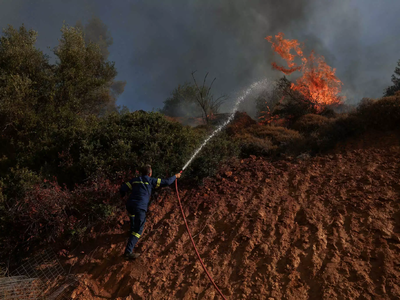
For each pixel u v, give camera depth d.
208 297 3.84
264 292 3.67
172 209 5.86
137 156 6.51
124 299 4.21
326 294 3.39
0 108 9.07
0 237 5.55
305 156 6.93
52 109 9.90
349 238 4.11
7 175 6.87
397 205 4.47
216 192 6.09
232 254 4.43
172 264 4.59
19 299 4.41
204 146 7.14
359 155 6.35
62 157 7.07
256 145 8.03
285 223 4.73
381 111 7.14
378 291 3.25
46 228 5.66
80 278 4.78
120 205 5.93
